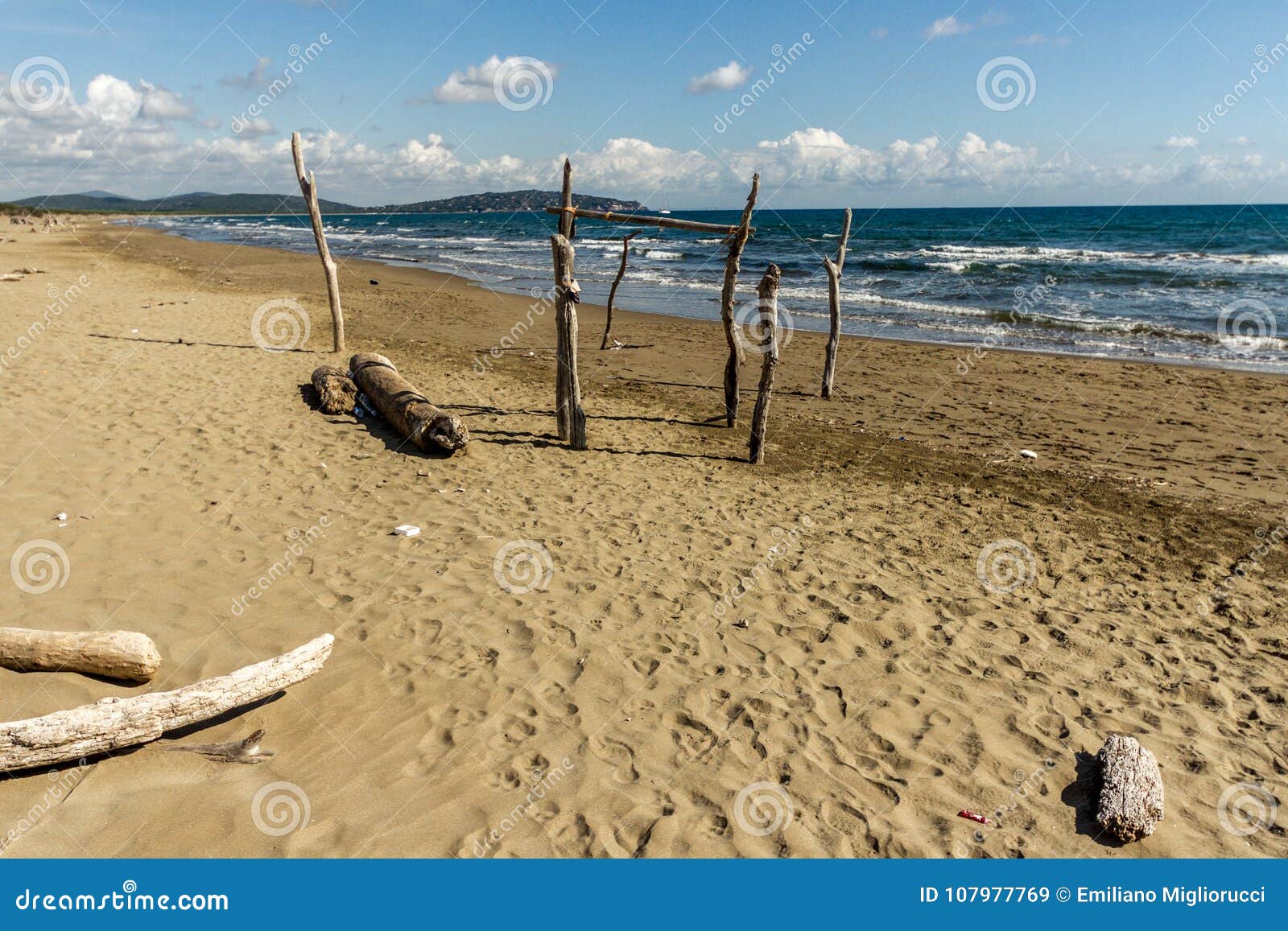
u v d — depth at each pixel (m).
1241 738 4.43
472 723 4.32
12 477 7.22
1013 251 40.50
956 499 8.10
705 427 10.57
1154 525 7.47
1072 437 10.34
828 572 6.29
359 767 3.95
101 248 40.94
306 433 9.24
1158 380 13.48
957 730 4.44
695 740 4.29
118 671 4.30
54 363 11.61
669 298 25.38
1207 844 3.73
